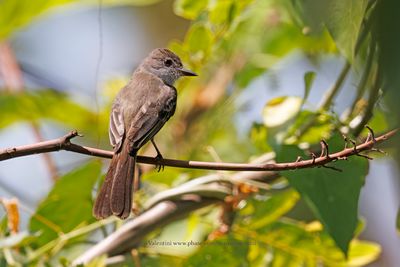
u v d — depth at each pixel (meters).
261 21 12.65
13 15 13.26
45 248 10.08
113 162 9.01
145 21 17.81
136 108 10.06
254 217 10.53
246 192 10.23
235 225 10.55
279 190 10.39
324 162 7.40
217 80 14.11
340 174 9.04
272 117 10.27
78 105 13.92
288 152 9.60
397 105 3.89
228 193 10.21
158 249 10.71
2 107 13.91
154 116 9.98
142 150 13.40
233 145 13.32
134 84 10.83
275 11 12.53
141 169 11.05
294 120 10.28
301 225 10.67
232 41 12.86
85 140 14.20
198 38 11.52
